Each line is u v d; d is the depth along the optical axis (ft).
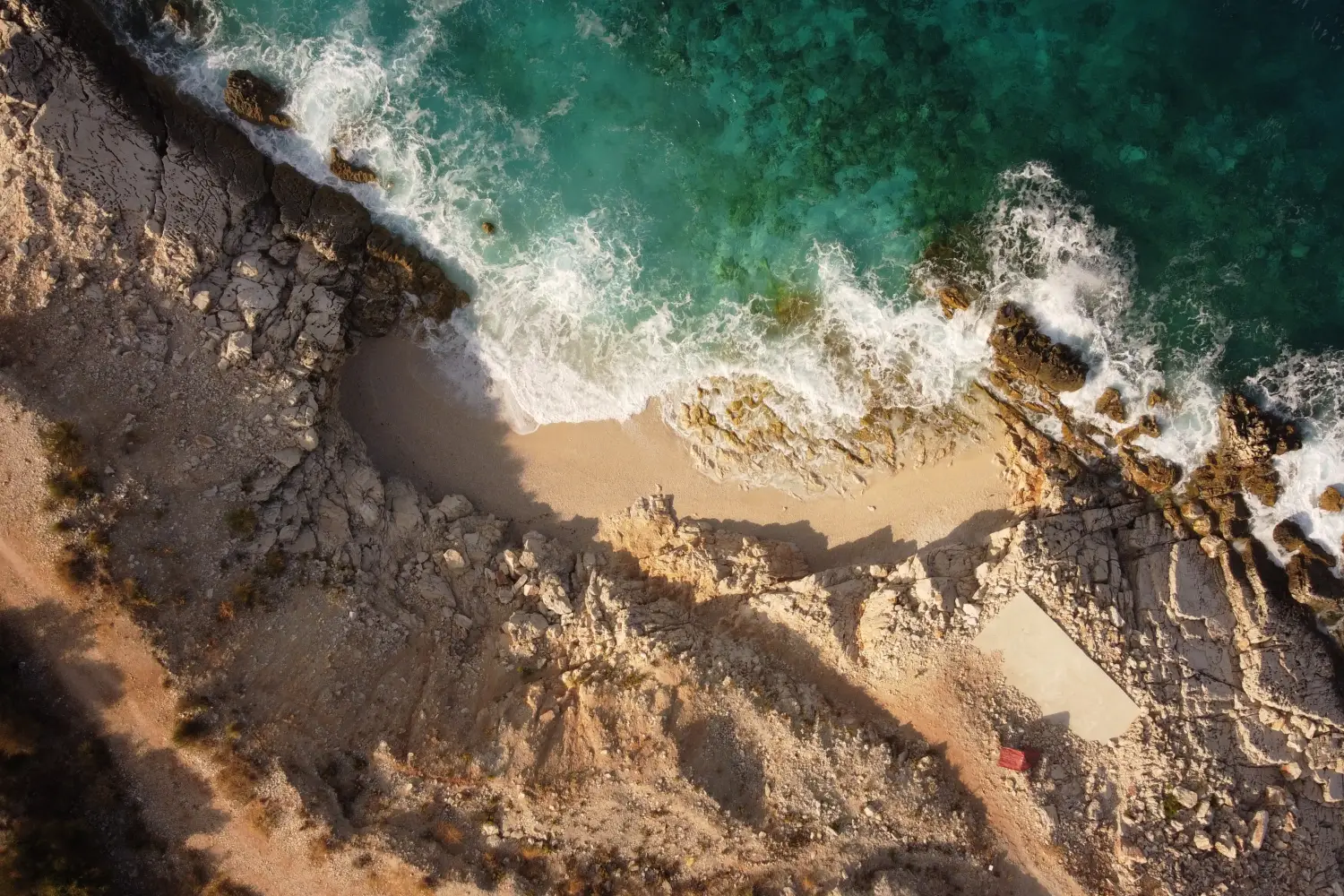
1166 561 86.22
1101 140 88.22
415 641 84.53
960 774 80.69
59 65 84.28
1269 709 81.61
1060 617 81.76
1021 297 88.43
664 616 86.17
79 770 75.66
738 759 80.12
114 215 83.76
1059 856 78.23
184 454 82.17
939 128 89.86
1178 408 87.56
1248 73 87.51
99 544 77.36
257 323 86.38
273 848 75.72
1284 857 78.43
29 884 72.08
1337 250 86.48
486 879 76.48
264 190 89.61
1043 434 89.92
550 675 84.53
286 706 78.18
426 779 78.48
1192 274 87.40
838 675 84.28
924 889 77.30
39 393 79.66
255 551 81.82
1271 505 86.07
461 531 89.40
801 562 89.76
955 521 90.07
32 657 76.54
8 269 82.28
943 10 90.07
